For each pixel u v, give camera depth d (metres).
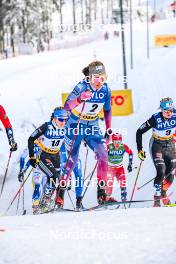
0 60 68.12
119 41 68.31
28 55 72.31
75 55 60.09
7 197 23.30
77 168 21.20
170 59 48.69
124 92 23.41
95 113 21.03
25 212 20.75
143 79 41.62
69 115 20.80
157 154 20.98
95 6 112.19
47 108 34.75
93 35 73.56
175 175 21.42
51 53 69.31
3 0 81.88
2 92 39.88
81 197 20.91
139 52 55.72
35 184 20.67
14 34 82.81
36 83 42.91
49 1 84.25
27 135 29.61
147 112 32.75
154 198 20.94
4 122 21.31
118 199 22.34
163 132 20.89
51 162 20.69
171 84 40.03
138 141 21.20
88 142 21.34
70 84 41.41
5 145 28.39
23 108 34.03
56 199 20.86
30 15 81.62
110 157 21.31
